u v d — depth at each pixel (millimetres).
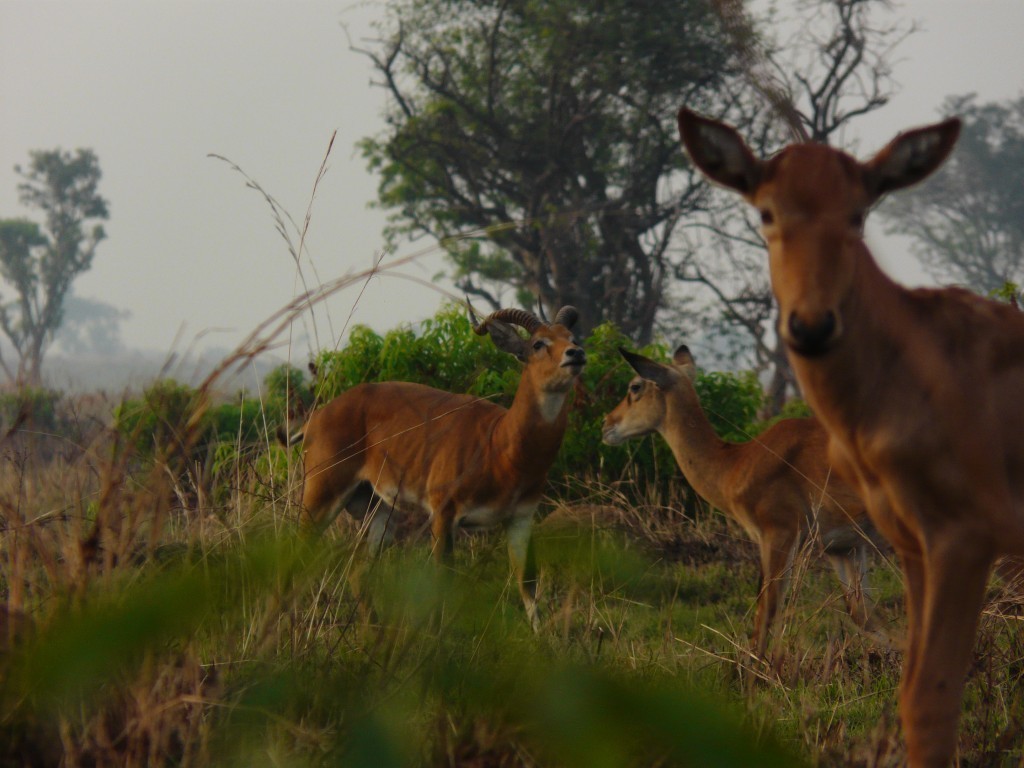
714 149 8836
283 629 9898
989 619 14242
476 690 4906
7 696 4785
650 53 79250
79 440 11672
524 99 89312
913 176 8867
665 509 26766
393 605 5988
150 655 7883
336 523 21500
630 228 86562
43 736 7887
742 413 31594
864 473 9375
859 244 8727
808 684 14125
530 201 87812
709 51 77875
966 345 9094
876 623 16406
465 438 20531
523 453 20094
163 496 8844
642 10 79000
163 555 9398
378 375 28875
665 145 83625
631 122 85625
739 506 20266
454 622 5953
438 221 94625
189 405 9312
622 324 86125
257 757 7395
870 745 10148
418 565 6012
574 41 80062
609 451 28688
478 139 89000
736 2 8875
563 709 3971
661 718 3812
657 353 31688
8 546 9938
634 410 22250
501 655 5656
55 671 3959
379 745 5238
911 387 8906
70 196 143375
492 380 28812
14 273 132750
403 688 7184
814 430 19562
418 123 89188
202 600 4203
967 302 9398
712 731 3768
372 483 21453
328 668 8617
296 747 7055
